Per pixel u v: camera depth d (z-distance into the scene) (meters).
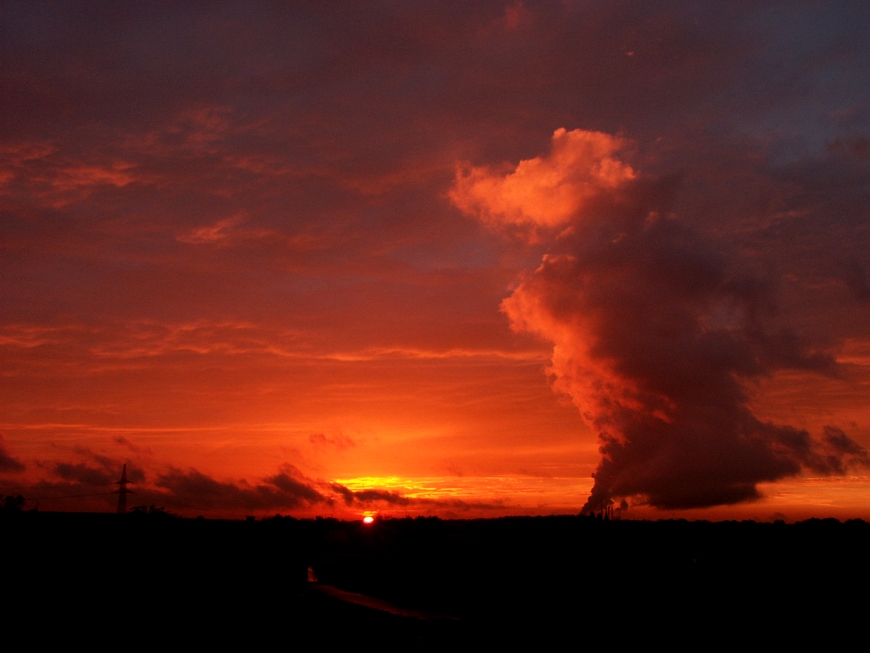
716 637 30.72
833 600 34.00
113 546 34.41
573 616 35.66
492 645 30.72
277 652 29.83
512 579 45.38
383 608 43.25
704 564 41.19
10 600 31.25
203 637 31.38
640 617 34.38
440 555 53.38
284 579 37.44
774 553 42.22
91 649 29.19
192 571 35.38
